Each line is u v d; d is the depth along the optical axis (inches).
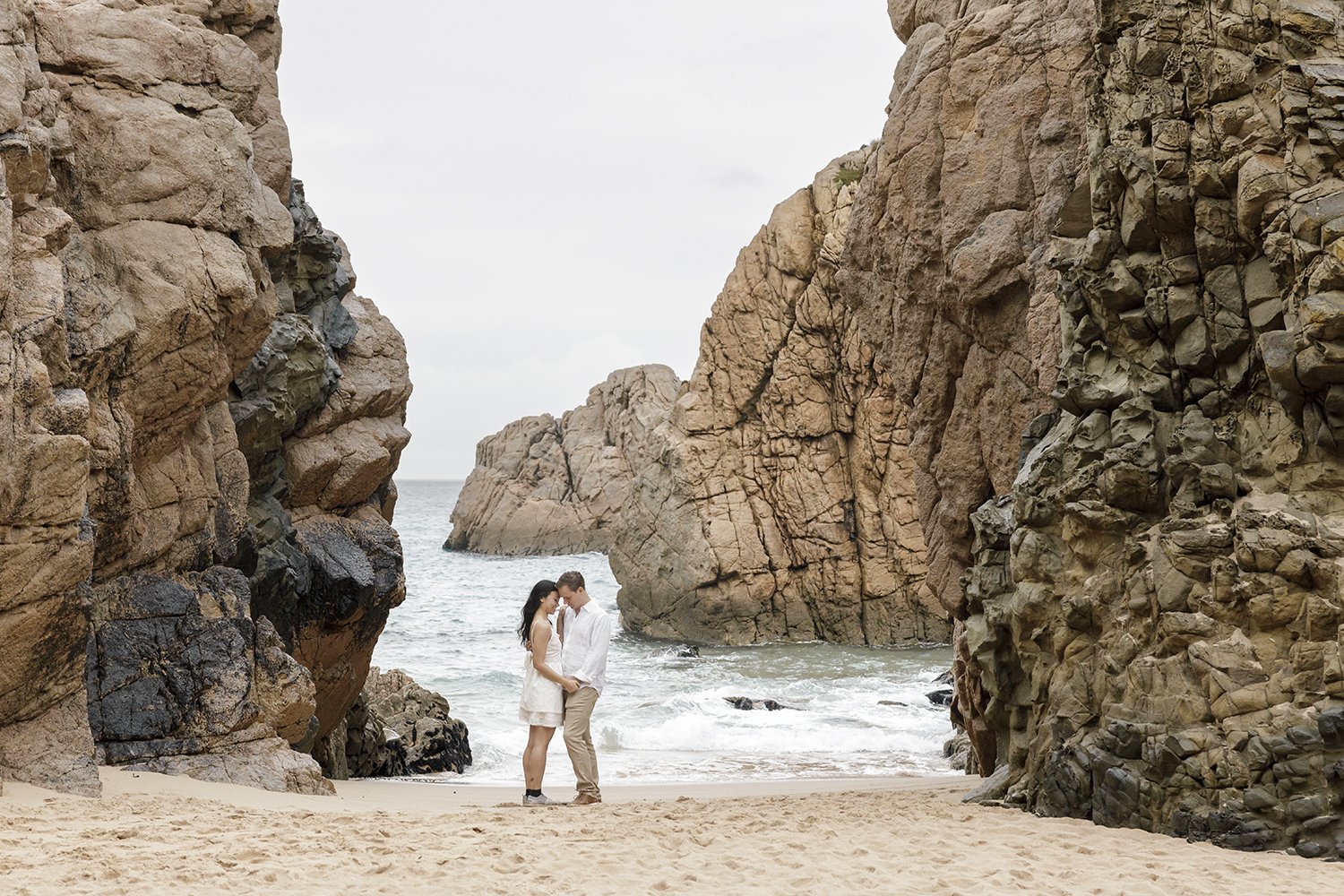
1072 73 573.0
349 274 770.2
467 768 789.9
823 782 628.7
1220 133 355.9
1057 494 390.9
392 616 2038.6
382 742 757.3
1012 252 569.6
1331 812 299.3
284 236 565.0
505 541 3388.3
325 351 669.9
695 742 895.7
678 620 1817.2
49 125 471.8
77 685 396.8
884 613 1707.7
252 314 547.2
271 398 625.0
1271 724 314.0
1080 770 359.3
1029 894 235.9
